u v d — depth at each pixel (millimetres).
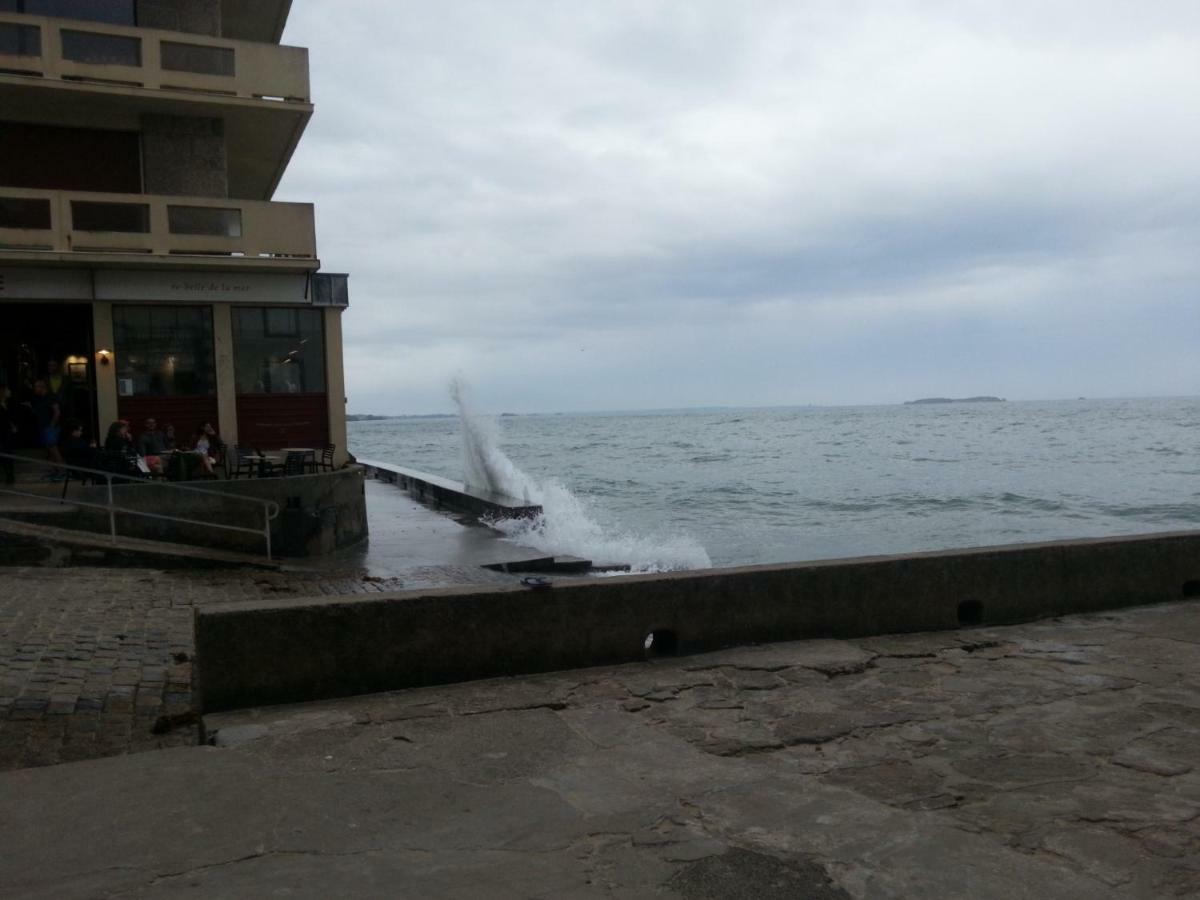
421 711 5055
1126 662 6086
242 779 4090
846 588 6645
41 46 18359
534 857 3359
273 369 20438
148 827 3596
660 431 132500
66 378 20094
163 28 20594
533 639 5773
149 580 12734
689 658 6102
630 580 6051
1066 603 7387
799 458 58031
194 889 3102
